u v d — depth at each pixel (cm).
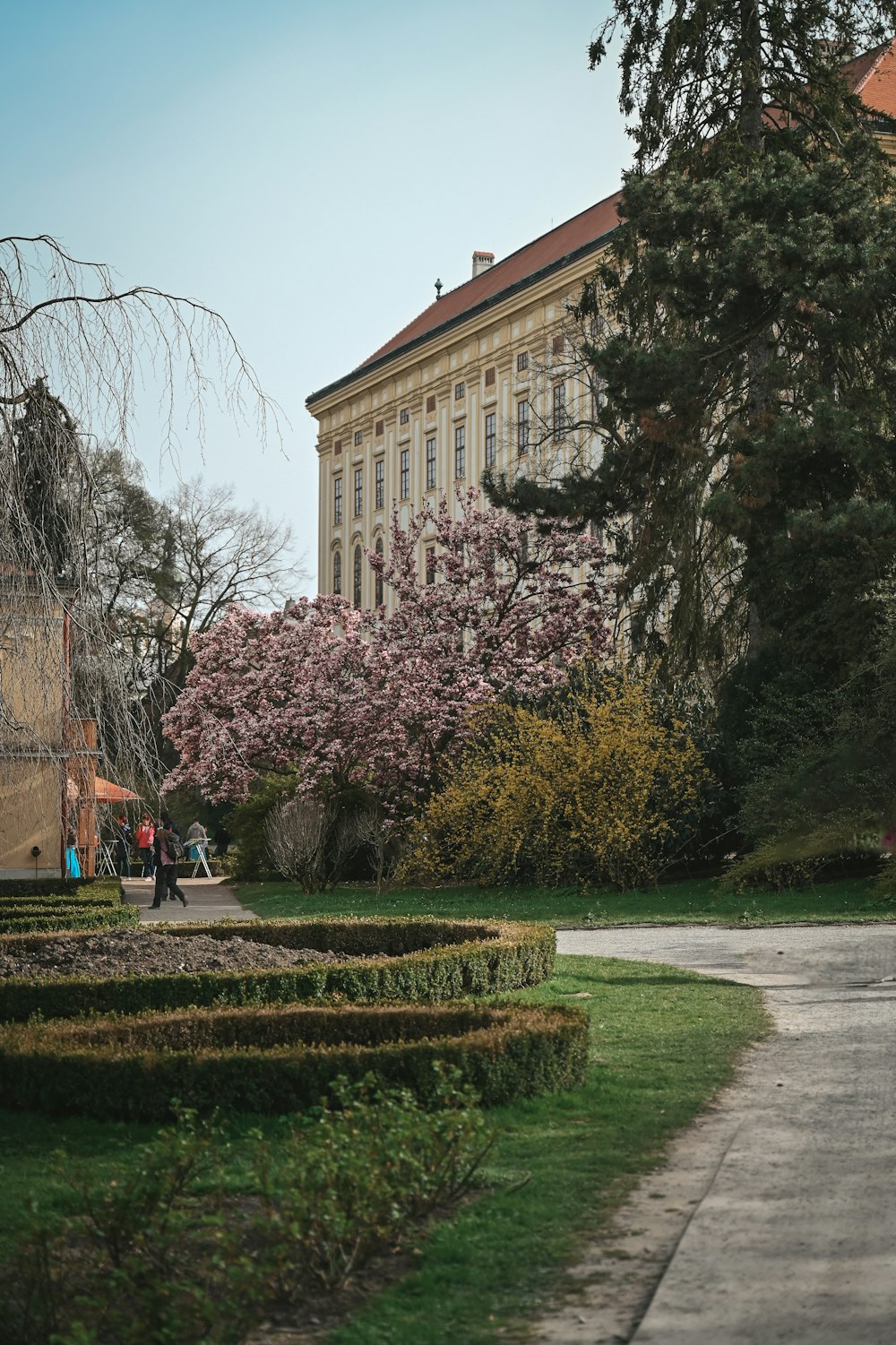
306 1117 736
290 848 2981
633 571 2733
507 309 6128
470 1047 767
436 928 1469
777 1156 655
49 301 1160
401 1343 441
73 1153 696
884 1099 777
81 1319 445
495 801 2606
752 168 2623
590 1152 664
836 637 2359
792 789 2234
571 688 2783
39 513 1168
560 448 5316
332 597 4003
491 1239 535
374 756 3184
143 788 1268
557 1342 439
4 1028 897
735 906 2130
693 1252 517
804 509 2369
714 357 2625
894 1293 470
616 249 2894
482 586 3466
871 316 2467
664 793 2478
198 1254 516
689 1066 879
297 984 1111
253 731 3584
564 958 1534
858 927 1792
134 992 1074
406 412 7169
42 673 1167
